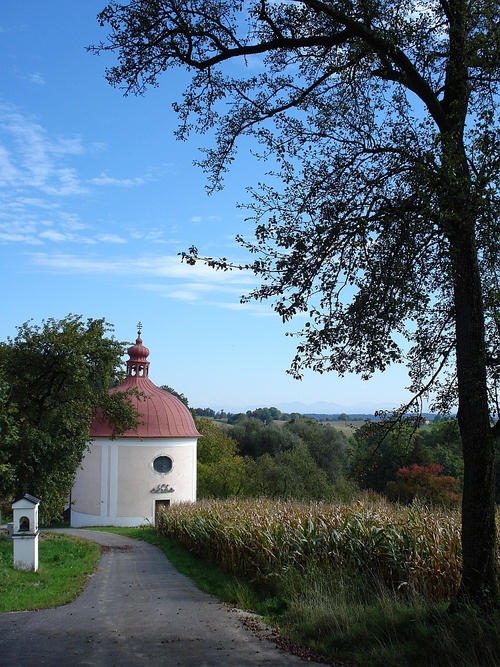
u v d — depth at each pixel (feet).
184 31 27.40
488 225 22.71
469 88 25.64
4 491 72.33
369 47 26.27
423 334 30.58
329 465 219.61
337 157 27.91
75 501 138.92
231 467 183.32
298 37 29.58
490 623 22.06
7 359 76.79
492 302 23.11
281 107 30.48
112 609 34.81
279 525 45.75
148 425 137.90
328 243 25.35
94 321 83.30
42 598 37.35
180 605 36.45
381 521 40.24
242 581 45.16
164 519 95.35
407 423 30.60
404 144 25.66
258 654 23.99
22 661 22.88
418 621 24.41
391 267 25.43
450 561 31.91
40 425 77.10
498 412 25.27
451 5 26.11
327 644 25.18
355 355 26.78
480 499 24.59
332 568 38.47
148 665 22.33
